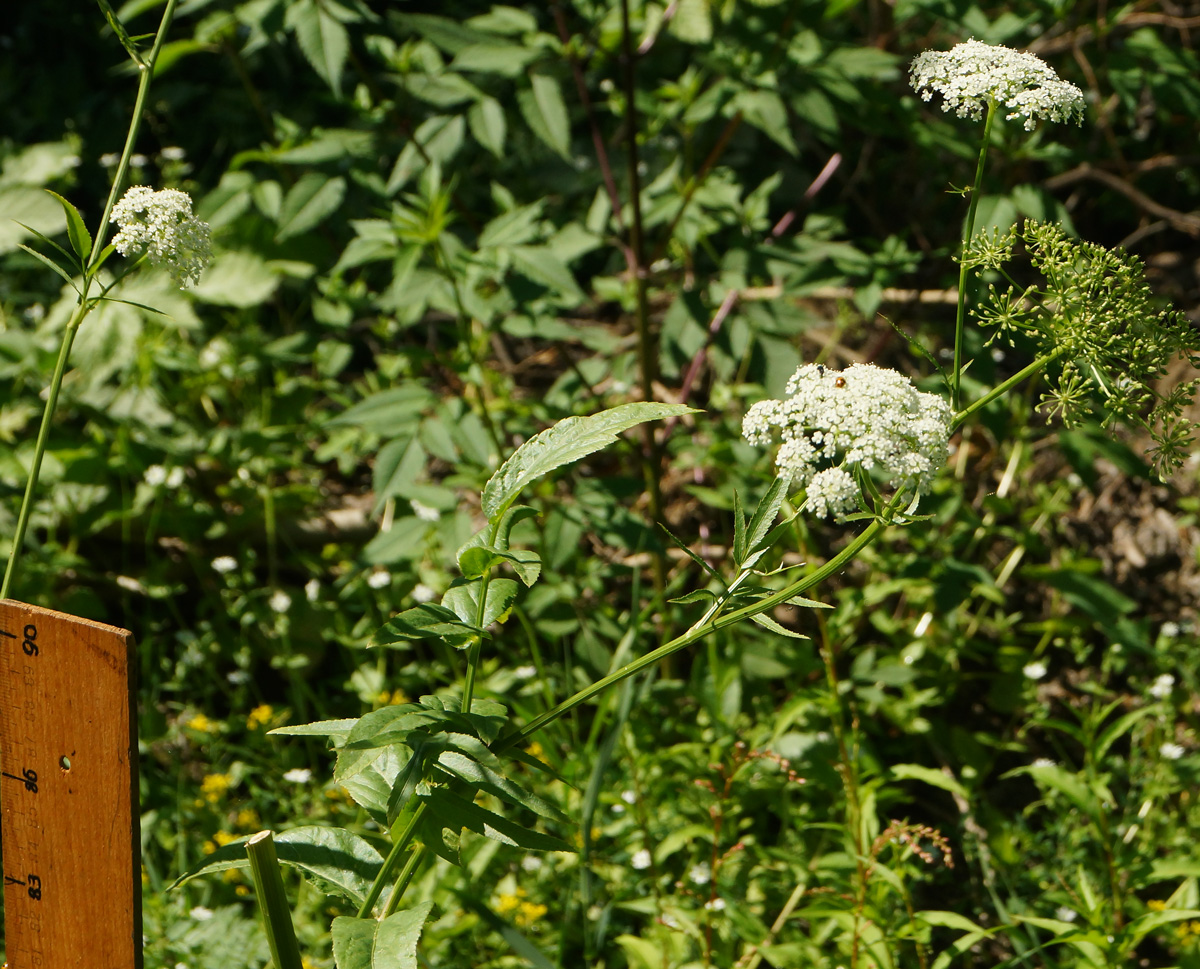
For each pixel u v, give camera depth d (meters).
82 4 5.58
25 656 1.32
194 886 2.54
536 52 2.72
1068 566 3.23
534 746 2.78
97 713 1.30
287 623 3.20
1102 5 3.66
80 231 1.41
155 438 3.47
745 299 2.98
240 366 3.72
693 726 2.90
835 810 2.67
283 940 1.24
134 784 1.31
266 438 3.55
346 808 2.67
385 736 1.17
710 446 3.27
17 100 5.53
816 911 2.09
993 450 3.80
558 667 3.15
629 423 1.23
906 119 2.91
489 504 1.27
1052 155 2.80
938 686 3.18
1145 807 2.70
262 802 2.80
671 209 3.00
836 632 2.75
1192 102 2.89
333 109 5.16
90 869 1.37
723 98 2.73
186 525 3.53
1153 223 4.88
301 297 4.74
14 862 1.40
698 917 2.29
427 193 2.67
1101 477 3.83
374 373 4.08
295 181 3.39
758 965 2.46
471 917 2.32
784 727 2.43
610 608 3.20
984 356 2.83
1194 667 3.17
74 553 3.58
